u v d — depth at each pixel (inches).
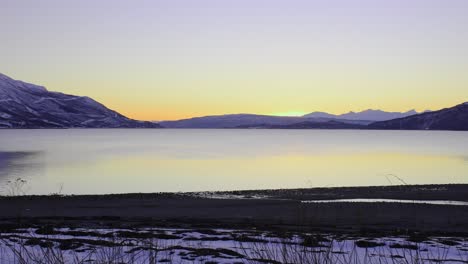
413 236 797.9
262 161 3420.3
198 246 598.2
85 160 3412.9
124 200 1515.7
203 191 1829.5
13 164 2997.0
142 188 1996.8
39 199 1512.1
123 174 2524.6
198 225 951.0
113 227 876.0
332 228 941.8
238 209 1318.9
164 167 2935.5
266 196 1636.3
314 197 1605.6
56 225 893.8
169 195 1659.7
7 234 693.9
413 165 3085.6
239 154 4190.5
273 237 700.0
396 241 683.4
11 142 6510.8
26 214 1208.2
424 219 1126.4
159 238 688.4
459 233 897.5
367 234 832.3
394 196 1626.5
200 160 3508.9
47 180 2202.3
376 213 1215.6
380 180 2273.6
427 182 2164.1
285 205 1393.9
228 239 682.8
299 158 3730.3
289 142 7106.3
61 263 355.6
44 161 3272.6
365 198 1584.6
